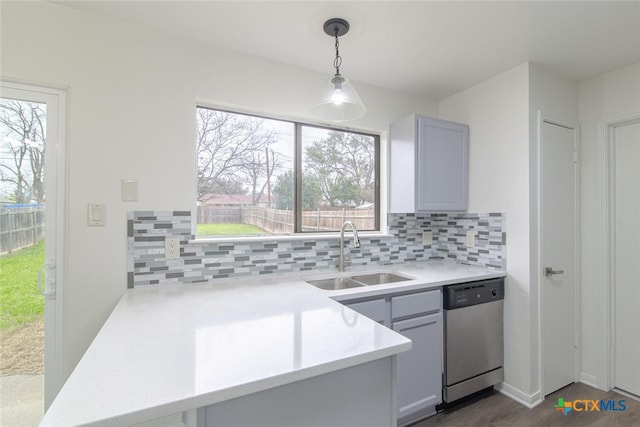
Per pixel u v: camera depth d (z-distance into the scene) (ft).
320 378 3.03
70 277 5.06
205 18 5.33
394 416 3.43
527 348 6.79
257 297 5.04
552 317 7.17
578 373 7.63
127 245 5.44
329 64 6.95
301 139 7.54
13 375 4.85
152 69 5.64
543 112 7.08
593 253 7.51
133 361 2.82
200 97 6.04
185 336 3.41
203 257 6.07
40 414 4.93
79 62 5.13
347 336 3.42
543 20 5.35
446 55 6.57
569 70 7.22
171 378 2.53
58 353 5.06
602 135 7.37
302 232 7.51
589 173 7.61
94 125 5.22
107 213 5.30
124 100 5.42
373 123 8.09
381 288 5.77
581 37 5.89
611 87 7.23
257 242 6.63
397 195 8.06
